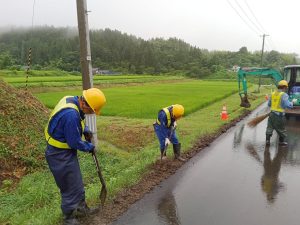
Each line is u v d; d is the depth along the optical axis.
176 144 8.70
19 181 7.66
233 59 133.38
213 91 34.81
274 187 7.00
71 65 116.25
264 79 72.81
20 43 147.12
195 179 7.43
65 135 4.75
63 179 4.95
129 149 10.66
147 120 15.20
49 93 32.12
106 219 5.33
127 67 129.62
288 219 5.48
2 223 5.15
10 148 8.63
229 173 7.91
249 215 5.61
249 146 10.91
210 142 11.48
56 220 5.08
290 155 9.76
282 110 10.84
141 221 5.31
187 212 5.68
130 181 6.86
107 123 14.25
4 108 10.03
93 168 8.24
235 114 17.98
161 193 6.54
